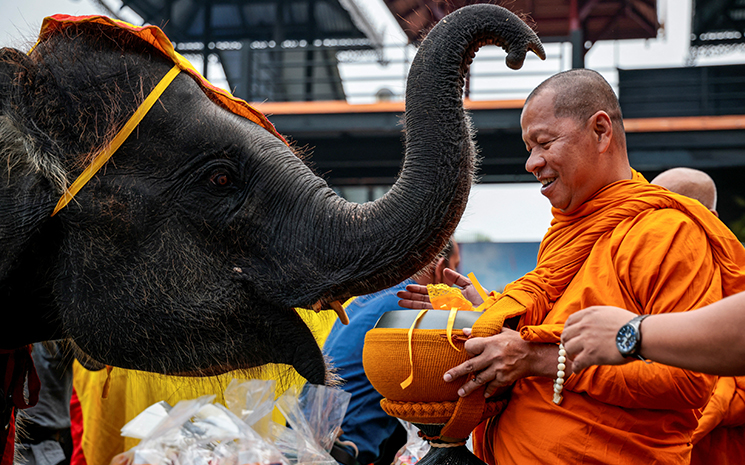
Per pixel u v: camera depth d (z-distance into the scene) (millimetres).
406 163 1968
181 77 2055
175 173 1958
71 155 1910
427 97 1927
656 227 1927
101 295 1936
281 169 2039
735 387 2600
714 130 10469
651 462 1852
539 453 1908
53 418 3969
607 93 2145
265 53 13961
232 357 1988
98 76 1957
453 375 1835
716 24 14047
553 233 2191
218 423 1688
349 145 11172
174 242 1942
